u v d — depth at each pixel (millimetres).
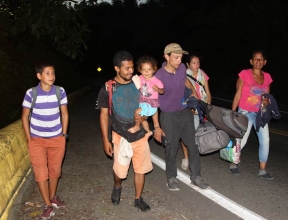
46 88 4273
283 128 10078
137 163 4406
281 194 5090
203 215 4434
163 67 4934
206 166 6379
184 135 5211
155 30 35406
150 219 4336
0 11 9102
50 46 20594
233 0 23688
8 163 4750
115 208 4641
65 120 4535
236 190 5234
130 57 4051
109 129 4387
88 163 6629
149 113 4184
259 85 5590
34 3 7676
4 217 4016
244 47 22859
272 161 6750
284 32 19641
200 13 26125
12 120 9430
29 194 5012
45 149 4402
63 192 5191
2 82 10102
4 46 11914
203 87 5895
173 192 5156
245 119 5172
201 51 27031
